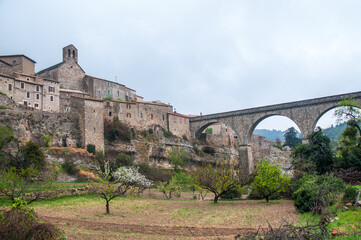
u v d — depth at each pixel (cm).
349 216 2670
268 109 9569
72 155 6950
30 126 7050
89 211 3691
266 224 3016
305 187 3672
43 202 4138
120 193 5509
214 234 2680
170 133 10244
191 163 10006
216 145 11575
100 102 8125
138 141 8925
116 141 8469
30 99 8625
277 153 12362
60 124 7550
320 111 8575
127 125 9169
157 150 9306
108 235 2575
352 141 6247
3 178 3694
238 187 5334
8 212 2084
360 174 4928
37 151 6050
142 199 5247
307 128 8769
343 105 6475
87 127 7719
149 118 9869
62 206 3925
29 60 9888
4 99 7519
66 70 10831
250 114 9969
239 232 2741
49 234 2052
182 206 4441
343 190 3500
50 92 9212
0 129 6003
